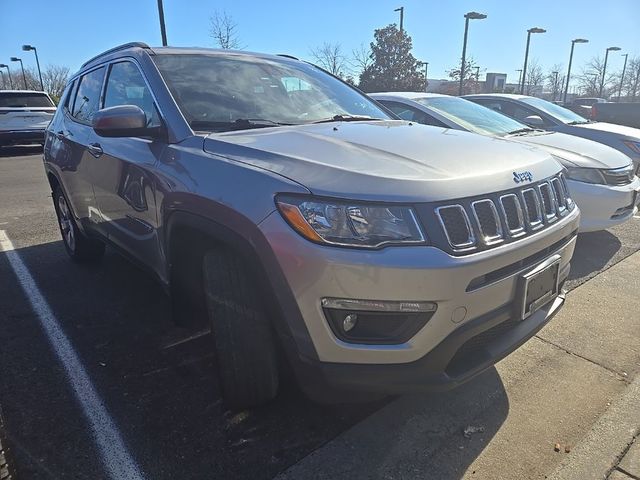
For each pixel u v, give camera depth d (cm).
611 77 4906
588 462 221
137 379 280
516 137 560
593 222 500
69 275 440
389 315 192
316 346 196
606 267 472
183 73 306
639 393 272
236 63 338
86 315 360
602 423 247
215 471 214
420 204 192
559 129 717
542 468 218
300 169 207
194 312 282
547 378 287
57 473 212
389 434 238
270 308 204
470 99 803
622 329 347
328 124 292
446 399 265
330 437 235
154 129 274
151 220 277
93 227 390
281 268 194
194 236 246
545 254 238
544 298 236
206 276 229
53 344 319
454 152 237
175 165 251
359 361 195
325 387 203
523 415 253
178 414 250
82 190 390
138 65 316
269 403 255
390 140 250
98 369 290
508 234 213
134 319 353
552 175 259
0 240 559
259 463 219
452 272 189
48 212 706
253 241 201
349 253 186
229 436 235
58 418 247
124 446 228
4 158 1441
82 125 397
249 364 229
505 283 210
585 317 365
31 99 1536
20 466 215
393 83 3712
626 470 217
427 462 221
